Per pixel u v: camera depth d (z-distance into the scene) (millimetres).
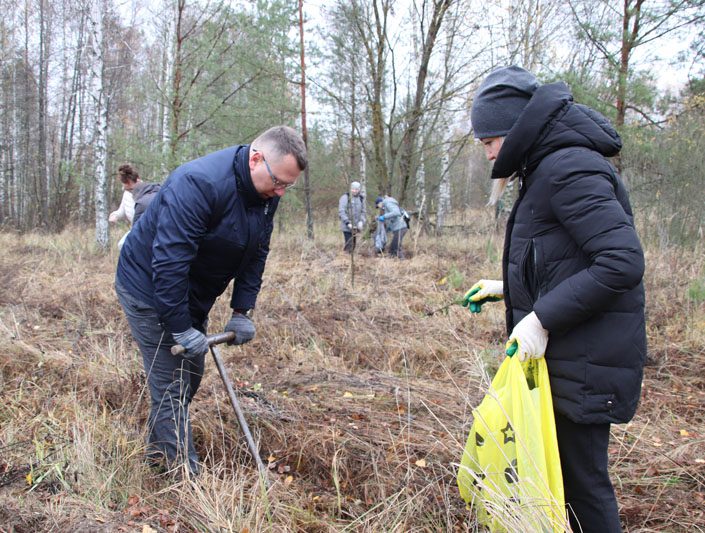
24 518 2090
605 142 1704
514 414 1823
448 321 5199
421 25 11555
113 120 20078
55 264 8055
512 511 1793
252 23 9664
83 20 19406
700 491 2592
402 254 9352
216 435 2947
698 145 7723
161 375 2557
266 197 2346
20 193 20516
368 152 12680
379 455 2799
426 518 2330
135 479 2471
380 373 4074
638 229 7883
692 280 5602
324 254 9281
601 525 1861
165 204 2213
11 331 4367
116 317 5168
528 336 1772
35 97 21125
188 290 2400
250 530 2117
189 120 10273
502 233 10547
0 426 2898
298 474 2748
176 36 9898
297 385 3756
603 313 1732
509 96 1863
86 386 3477
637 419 3354
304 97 11664
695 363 4207
